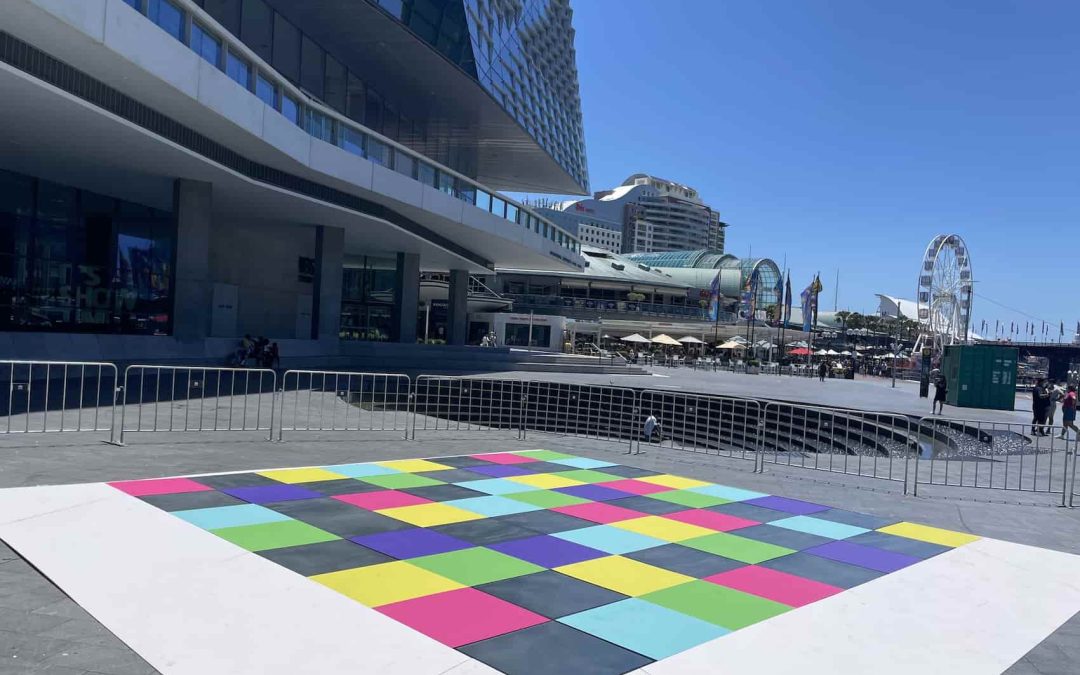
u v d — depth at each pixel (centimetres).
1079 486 1251
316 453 1144
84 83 1548
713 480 1112
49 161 2120
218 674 404
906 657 483
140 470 914
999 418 2528
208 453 1074
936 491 1128
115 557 586
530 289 9619
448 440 1382
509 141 4319
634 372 4147
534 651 461
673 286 10806
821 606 574
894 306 15338
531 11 4262
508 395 2269
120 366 2028
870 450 1842
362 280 4762
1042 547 798
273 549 636
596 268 10338
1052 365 12488
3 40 1326
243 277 3366
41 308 2403
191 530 674
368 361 3250
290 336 3684
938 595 616
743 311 7838
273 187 2419
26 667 398
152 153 1978
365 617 500
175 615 482
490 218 3603
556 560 660
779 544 759
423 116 3900
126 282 2780
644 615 536
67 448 1016
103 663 408
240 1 2534
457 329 4878
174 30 1634
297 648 444
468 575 603
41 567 552
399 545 674
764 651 480
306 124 2377
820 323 16100
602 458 1263
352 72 3331
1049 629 547
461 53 3164
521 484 993
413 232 3406
